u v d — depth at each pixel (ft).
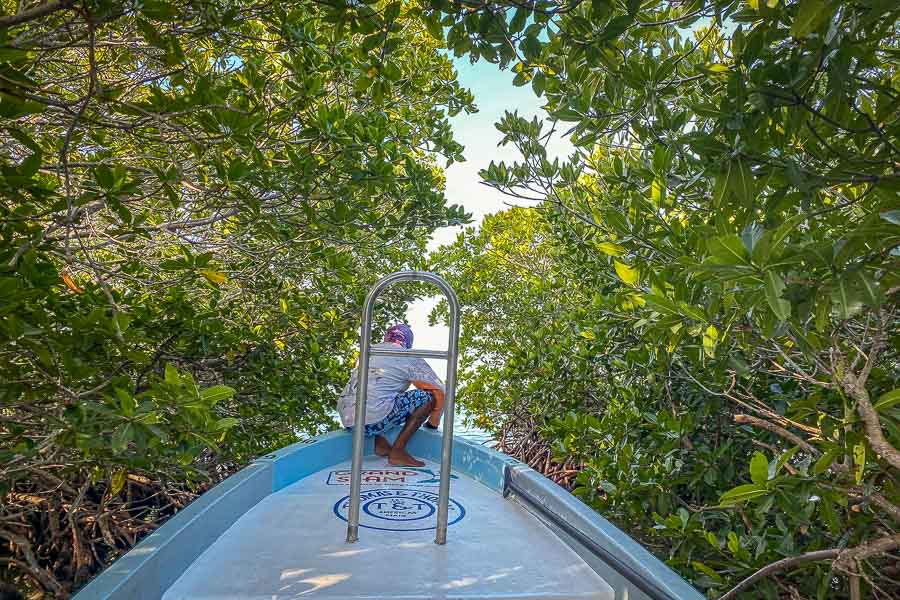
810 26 6.14
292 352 21.79
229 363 18.17
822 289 6.55
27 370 10.38
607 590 8.04
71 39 10.10
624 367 18.60
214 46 14.03
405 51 16.47
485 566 8.67
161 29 10.72
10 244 8.98
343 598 7.49
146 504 21.30
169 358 16.21
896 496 9.00
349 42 14.71
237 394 19.93
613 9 8.22
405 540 9.59
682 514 13.08
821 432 8.76
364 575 8.19
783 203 8.34
